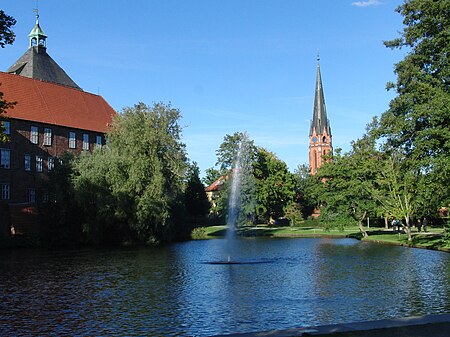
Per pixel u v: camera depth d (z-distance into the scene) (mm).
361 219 56531
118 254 40469
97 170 51750
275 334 10641
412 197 45719
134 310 16906
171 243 54688
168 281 23656
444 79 35844
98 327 14602
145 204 50875
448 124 34656
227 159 83500
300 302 17828
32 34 85125
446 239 36844
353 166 56406
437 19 34875
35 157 68688
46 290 21562
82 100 82812
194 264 31453
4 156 64062
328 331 10734
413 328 10852
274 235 69062
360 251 39125
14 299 19406
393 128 39188
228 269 28359
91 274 26984
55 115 73625
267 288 21141
